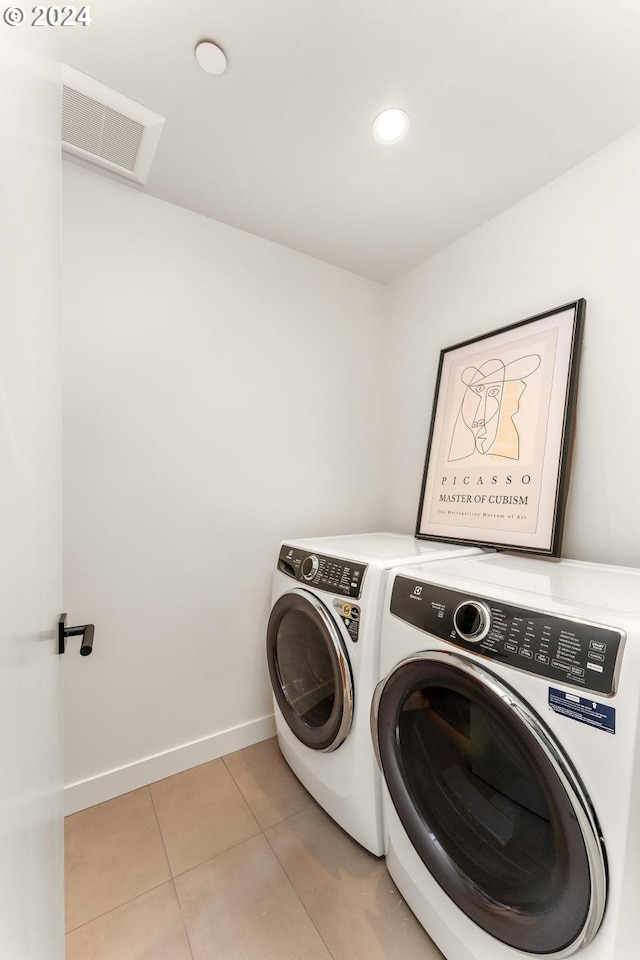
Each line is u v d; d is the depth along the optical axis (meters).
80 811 1.45
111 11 0.97
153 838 1.33
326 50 1.07
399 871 1.11
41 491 0.53
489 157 1.43
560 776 0.70
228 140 1.36
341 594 1.29
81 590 1.47
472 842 0.92
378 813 1.21
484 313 1.79
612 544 1.35
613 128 1.30
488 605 0.89
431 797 1.03
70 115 1.26
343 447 2.18
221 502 1.78
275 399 1.94
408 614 1.07
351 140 1.36
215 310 1.77
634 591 0.92
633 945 0.64
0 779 0.31
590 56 1.08
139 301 1.59
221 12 0.98
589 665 0.70
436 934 0.97
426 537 1.84
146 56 1.08
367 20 1.00
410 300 2.19
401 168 1.49
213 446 1.76
